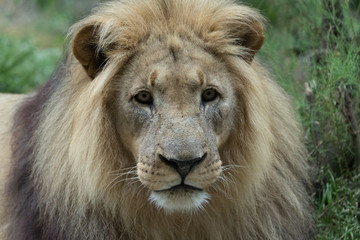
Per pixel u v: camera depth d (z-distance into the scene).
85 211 8.02
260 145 7.97
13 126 9.73
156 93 7.45
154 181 7.26
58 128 8.09
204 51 7.75
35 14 27.16
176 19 7.87
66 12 24.70
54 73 8.91
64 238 8.20
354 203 9.99
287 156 8.63
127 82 7.64
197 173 7.19
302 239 8.85
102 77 7.63
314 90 10.97
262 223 8.48
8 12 27.11
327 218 9.99
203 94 7.61
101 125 7.75
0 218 9.76
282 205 8.62
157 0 7.93
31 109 9.36
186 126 7.18
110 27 7.72
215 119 7.66
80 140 7.72
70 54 8.29
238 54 8.00
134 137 7.66
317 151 10.49
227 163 8.09
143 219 8.16
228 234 8.39
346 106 10.52
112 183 7.93
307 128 10.84
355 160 10.70
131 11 7.89
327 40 11.10
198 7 7.99
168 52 7.59
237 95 7.99
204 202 8.08
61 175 8.04
